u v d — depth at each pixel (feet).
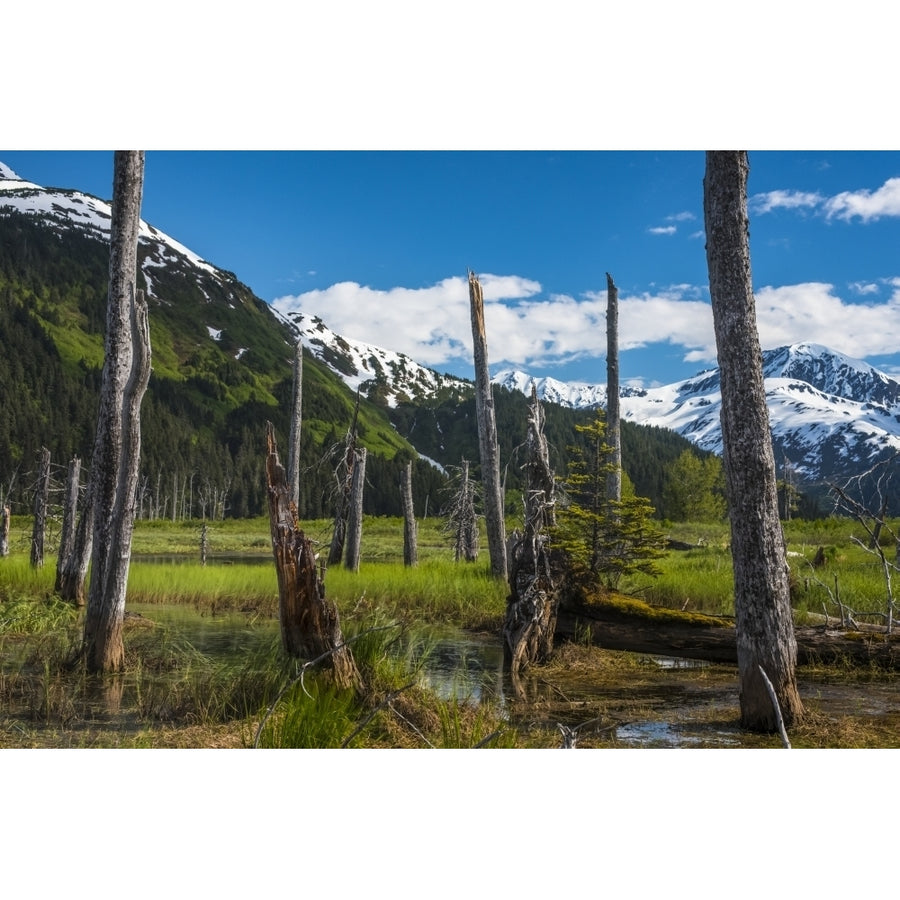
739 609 26.63
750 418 26.11
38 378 450.30
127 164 38.50
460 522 100.27
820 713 27.99
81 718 25.99
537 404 42.14
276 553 28.07
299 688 26.17
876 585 56.24
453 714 25.08
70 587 52.60
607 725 26.63
